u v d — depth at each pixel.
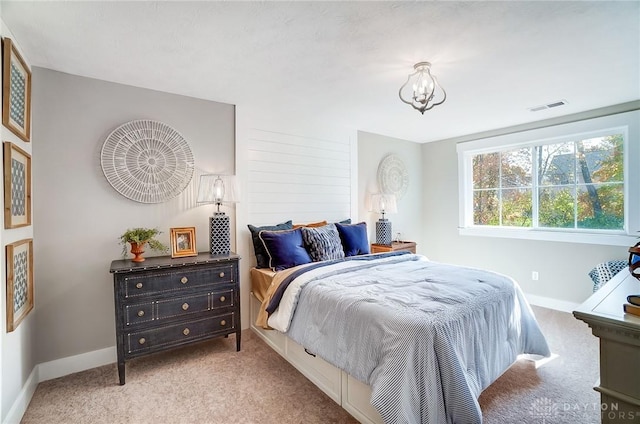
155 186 2.62
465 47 1.97
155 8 1.56
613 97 2.89
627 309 0.99
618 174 3.20
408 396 1.36
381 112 3.33
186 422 1.73
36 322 2.14
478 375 1.66
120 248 2.48
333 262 2.66
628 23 1.71
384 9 1.58
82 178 2.33
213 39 1.86
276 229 3.12
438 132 4.23
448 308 1.67
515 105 3.11
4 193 1.63
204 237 2.87
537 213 3.79
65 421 1.74
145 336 2.18
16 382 1.76
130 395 1.98
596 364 2.29
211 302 2.46
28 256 1.97
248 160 3.16
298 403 1.89
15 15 1.59
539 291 3.71
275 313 2.33
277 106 3.12
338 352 1.76
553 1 1.52
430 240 4.83
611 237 3.18
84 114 2.35
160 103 2.67
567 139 3.51
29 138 2.06
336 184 3.84
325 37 1.85
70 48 1.94
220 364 2.37
